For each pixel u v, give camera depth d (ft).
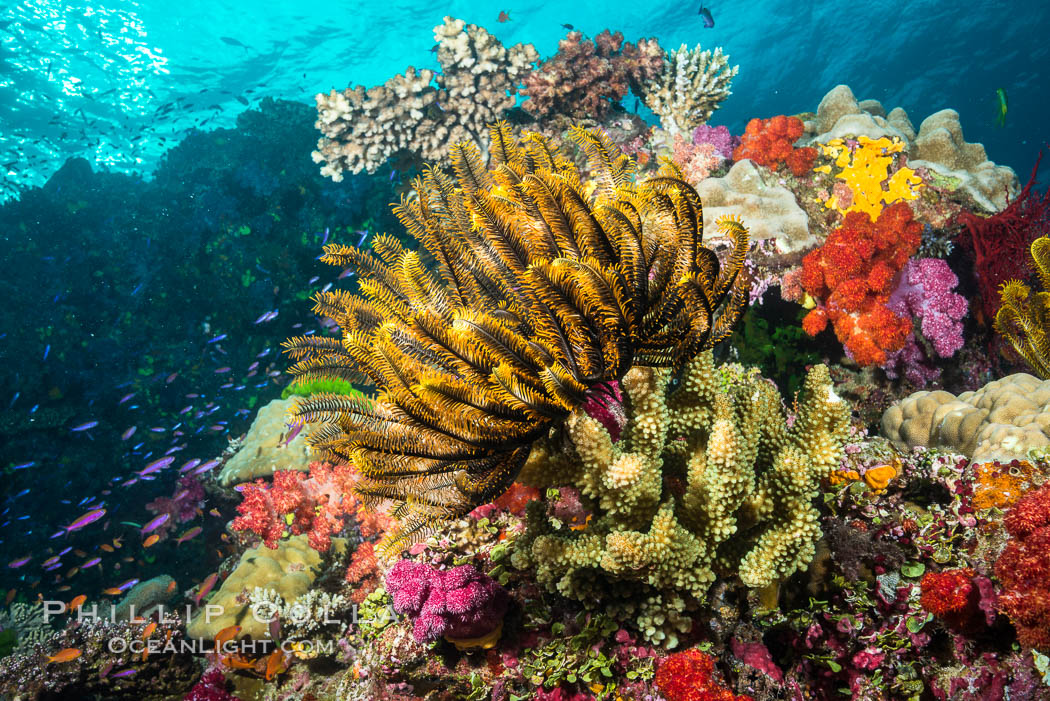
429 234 9.08
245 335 39.93
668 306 7.89
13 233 43.14
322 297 9.83
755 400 9.34
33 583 30.40
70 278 41.55
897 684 8.88
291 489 18.51
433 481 8.43
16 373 37.96
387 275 10.12
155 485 36.17
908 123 26.94
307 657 14.62
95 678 16.72
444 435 7.42
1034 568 7.79
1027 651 8.07
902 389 20.86
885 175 21.45
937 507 10.28
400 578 10.66
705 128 25.07
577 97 26.21
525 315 8.36
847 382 21.11
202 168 43.11
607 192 9.13
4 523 31.24
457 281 9.16
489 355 7.59
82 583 32.30
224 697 13.58
